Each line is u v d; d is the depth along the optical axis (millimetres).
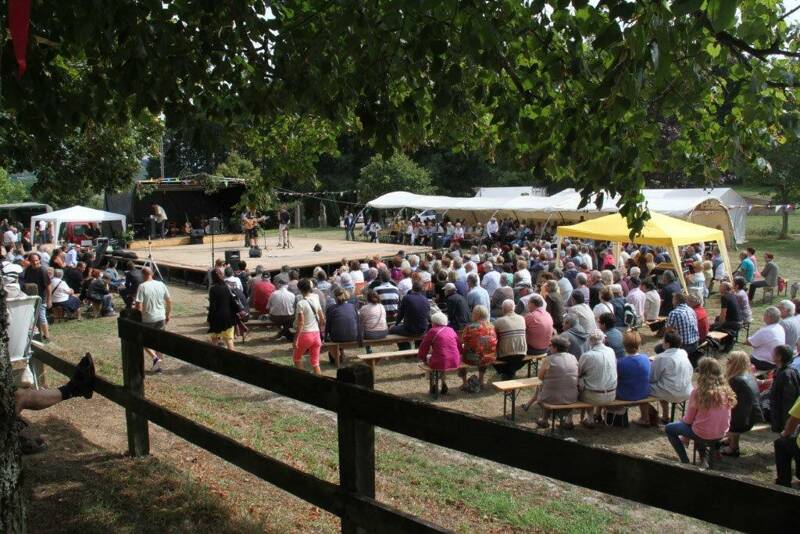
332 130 5980
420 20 3654
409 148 5375
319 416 6789
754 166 4191
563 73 3545
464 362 8680
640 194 3570
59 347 10727
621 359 7160
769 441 7043
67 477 3893
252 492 4012
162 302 9695
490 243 28422
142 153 11203
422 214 37875
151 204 33094
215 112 4605
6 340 2086
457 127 5152
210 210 34969
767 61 3436
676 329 9133
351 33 3914
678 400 7098
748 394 6258
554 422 7160
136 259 21203
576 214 25844
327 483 2633
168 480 3908
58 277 13742
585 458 1757
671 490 1591
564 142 3742
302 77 4125
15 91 3760
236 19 4055
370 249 25516
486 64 3486
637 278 13484
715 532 4707
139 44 3633
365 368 2559
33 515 3354
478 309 8656
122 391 4160
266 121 5516
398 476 5434
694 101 3656
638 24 2756
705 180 4227
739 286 11680
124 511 3473
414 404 2236
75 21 3650
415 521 2250
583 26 3391
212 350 3244
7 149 5797
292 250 25281
